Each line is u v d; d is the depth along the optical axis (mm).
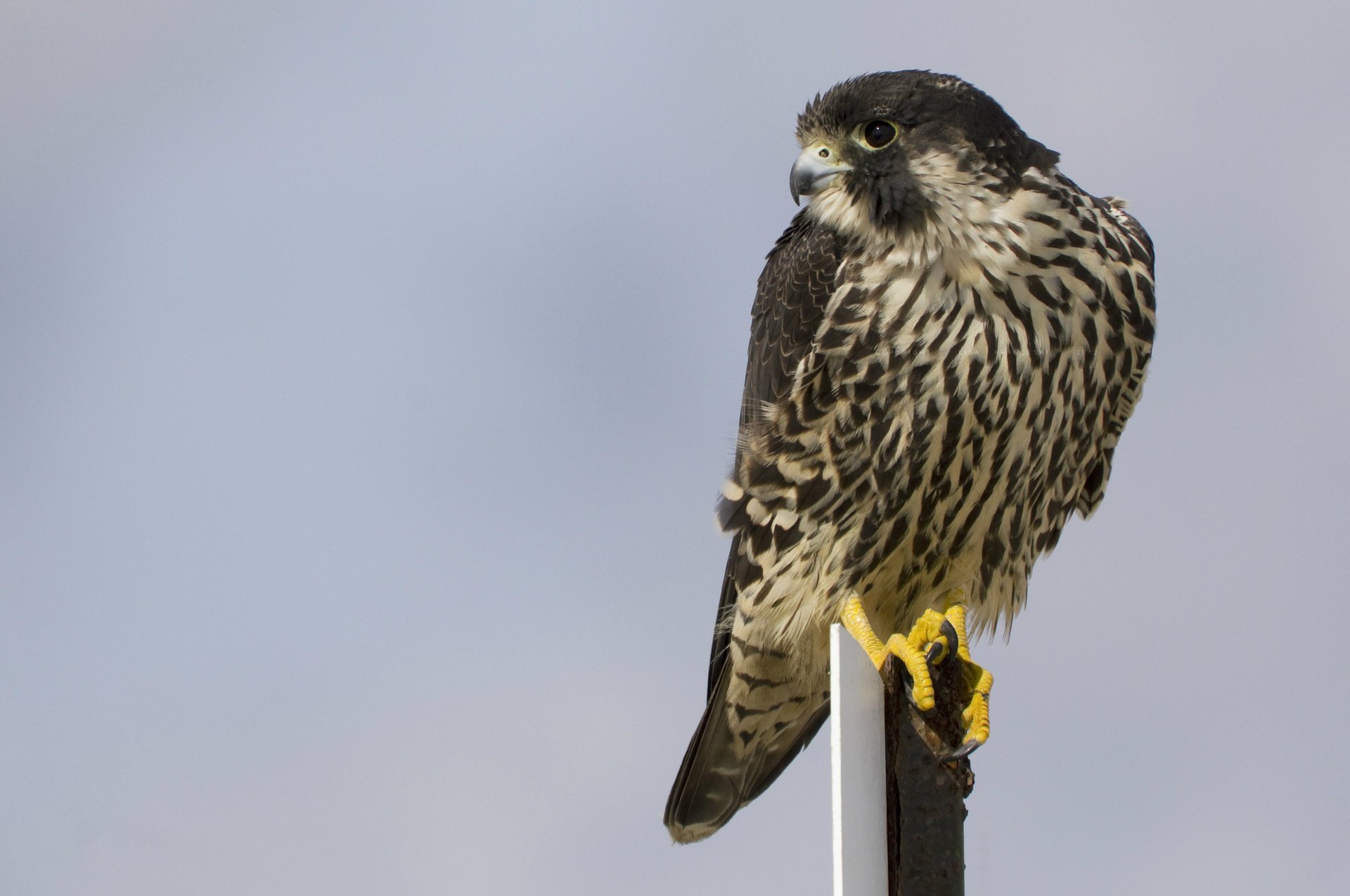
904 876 7574
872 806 6836
